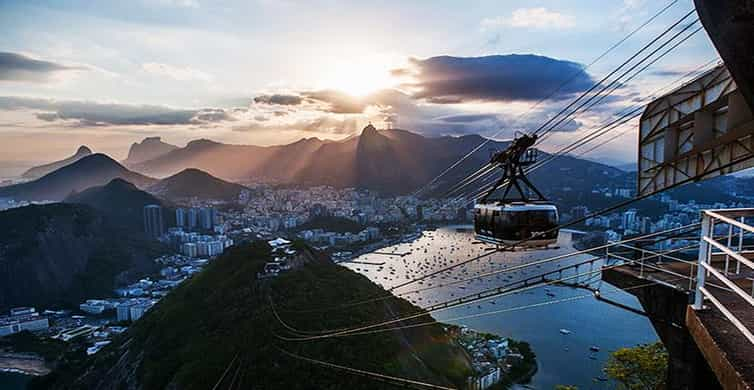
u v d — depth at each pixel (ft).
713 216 17.81
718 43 15.03
